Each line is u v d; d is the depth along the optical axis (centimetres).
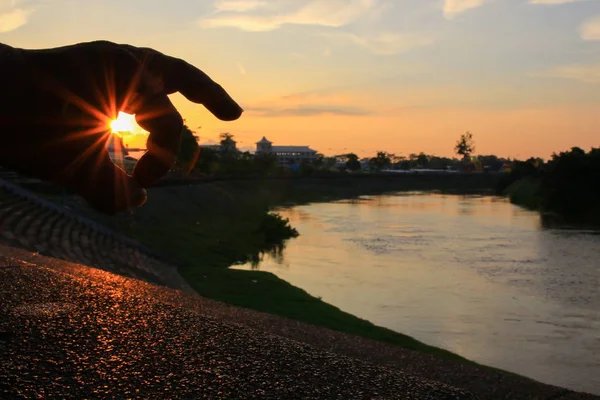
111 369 204
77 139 79
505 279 2339
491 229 4300
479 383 439
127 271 1689
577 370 1270
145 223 3253
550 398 391
